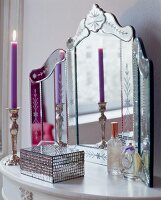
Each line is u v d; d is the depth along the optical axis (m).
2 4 1.85
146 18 1.15
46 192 0.95
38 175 1.06
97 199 0.87
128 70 1.15
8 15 1.78
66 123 1.40
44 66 1.49
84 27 1.32
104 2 1.32
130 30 1.13
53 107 1.45
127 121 1.15
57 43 1.56
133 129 1.11
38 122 1.50
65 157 1.04
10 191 1.16
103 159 1.23
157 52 1.11
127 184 0.98
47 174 1.03
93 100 1.29
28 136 1.70
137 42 1.05
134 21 1.19
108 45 1.23
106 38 1.24
